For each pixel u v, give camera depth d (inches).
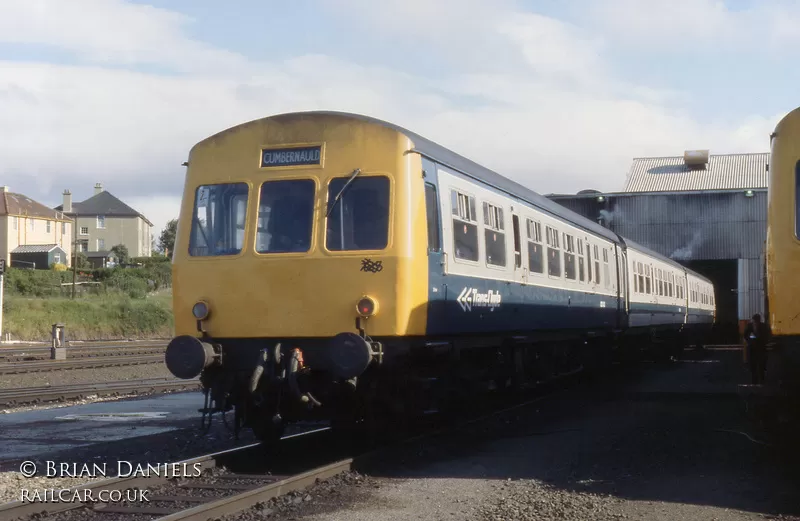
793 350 374.9
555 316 611.8
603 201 1694.1
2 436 456.4
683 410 564.7
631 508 293.1
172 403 617.9
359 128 379.9
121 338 1596.9
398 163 374.0
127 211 3646.7
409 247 368.5
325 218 375.2
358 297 365.4
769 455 393.1
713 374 901.8
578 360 737.0
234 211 391.5
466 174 452.1
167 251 3695.9
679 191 1657.2
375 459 369.1
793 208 377.1
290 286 374.0
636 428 478.6
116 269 2197.3
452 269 415.8
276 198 385.4
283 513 280.1
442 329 407.8
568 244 657.6
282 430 416.8
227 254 387.5
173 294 395.5
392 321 362.6
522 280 533.3
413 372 402.9
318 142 384.2
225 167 397.1
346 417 395.5
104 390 679.1
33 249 2770.7
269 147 391.2
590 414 544.7
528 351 605.0
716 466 367.9
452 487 323.9
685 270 1359.5
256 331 377.7
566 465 371.2
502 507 292.5
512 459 385.7
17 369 826.8
